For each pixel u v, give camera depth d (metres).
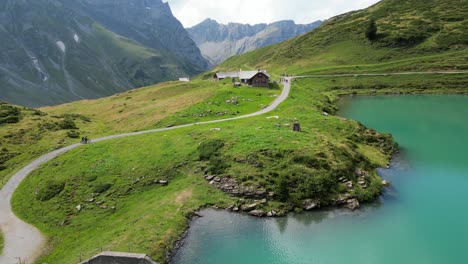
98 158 69.44
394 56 189.62
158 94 146.75
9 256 45.94
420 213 49.12
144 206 52.78
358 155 63.66
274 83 140.38
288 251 41.38
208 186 55.66
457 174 61.91
